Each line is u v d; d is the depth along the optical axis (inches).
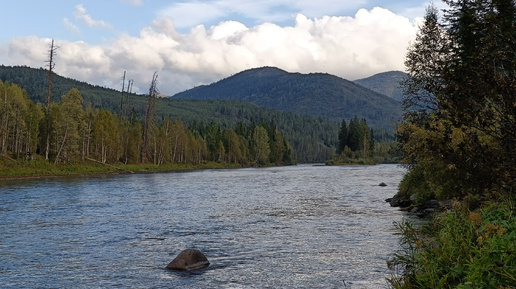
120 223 909.2
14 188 1882.4
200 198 1451.8
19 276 511.5
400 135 994.1
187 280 489.4
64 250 648.4
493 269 256.7
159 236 757.9
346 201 1288.1
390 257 556.4
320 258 572.4
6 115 3535.9
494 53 316.8
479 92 315.3
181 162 5260.8
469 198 531.2
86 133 4003.4
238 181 2447.1
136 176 3090.6
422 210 968.9
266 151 6934.1
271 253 612.1
